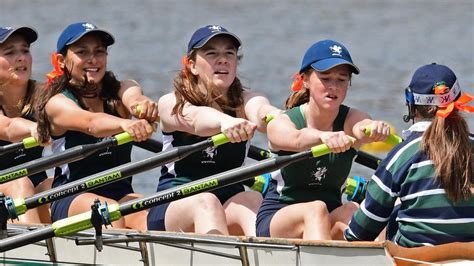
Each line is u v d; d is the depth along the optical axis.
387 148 66.75
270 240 30.27
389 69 123.19
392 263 27.56
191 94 35.66
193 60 35.84
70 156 36.19
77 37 37.50
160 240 32.00
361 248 28.38
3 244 31.62
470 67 123.31
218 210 34.53
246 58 137.00
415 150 27.47
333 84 32.84
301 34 177.50
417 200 27.44
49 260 35.41
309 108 33.81
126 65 127.00
